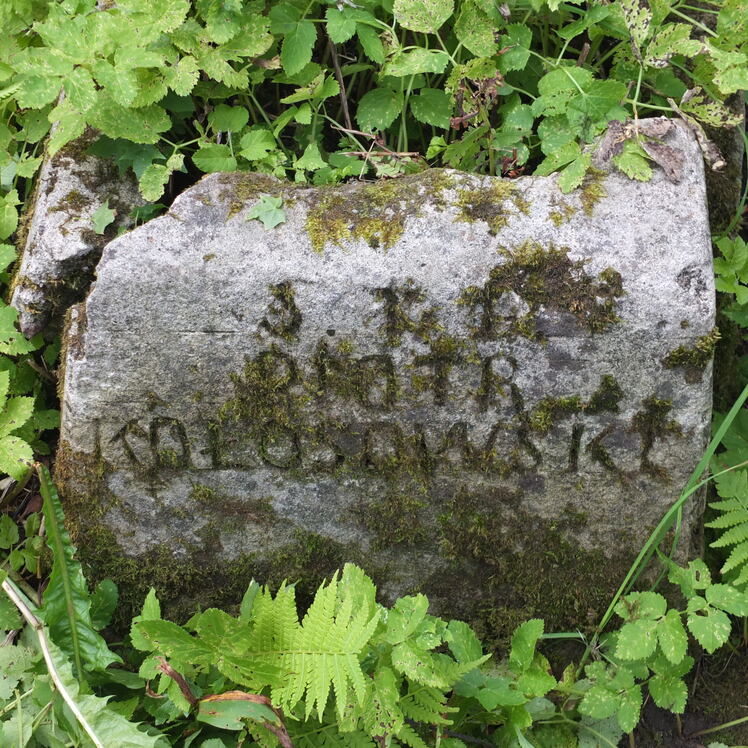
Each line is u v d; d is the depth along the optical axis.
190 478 1.09
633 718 1.06
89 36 1.08
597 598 1.13
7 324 1.12
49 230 1.12
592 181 1.06
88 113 1.11
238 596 1.12
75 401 1.06
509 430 1.07
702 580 1.08
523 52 1.13
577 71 1.10
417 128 1.22
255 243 1.04
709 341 1.04
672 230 1.04
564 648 1.15
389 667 1.03
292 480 1.09
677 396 1.06
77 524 1.10
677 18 1.25
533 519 1.10
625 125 1.07
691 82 1.22
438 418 1.07
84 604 1.06
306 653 1.00
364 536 1.11
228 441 1.08
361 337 1.05
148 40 1.09
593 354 1.05
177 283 1.03
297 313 1.04
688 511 1.11
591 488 1.09
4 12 1.22
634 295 1.04
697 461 1.08
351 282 1.04
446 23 1.20
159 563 1.11
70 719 1.02
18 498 1.23
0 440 1.10
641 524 1.11
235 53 1.14
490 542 1.11
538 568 1.12
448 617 1.13
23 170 1.21
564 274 1.04
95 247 1.12
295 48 1.16
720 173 1.25
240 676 0.99
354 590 1.04
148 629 0.97
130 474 1.08
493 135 1.14
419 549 1.11
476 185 1.06
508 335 1.05
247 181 1.06
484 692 1.05
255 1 1.18
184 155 1.16
